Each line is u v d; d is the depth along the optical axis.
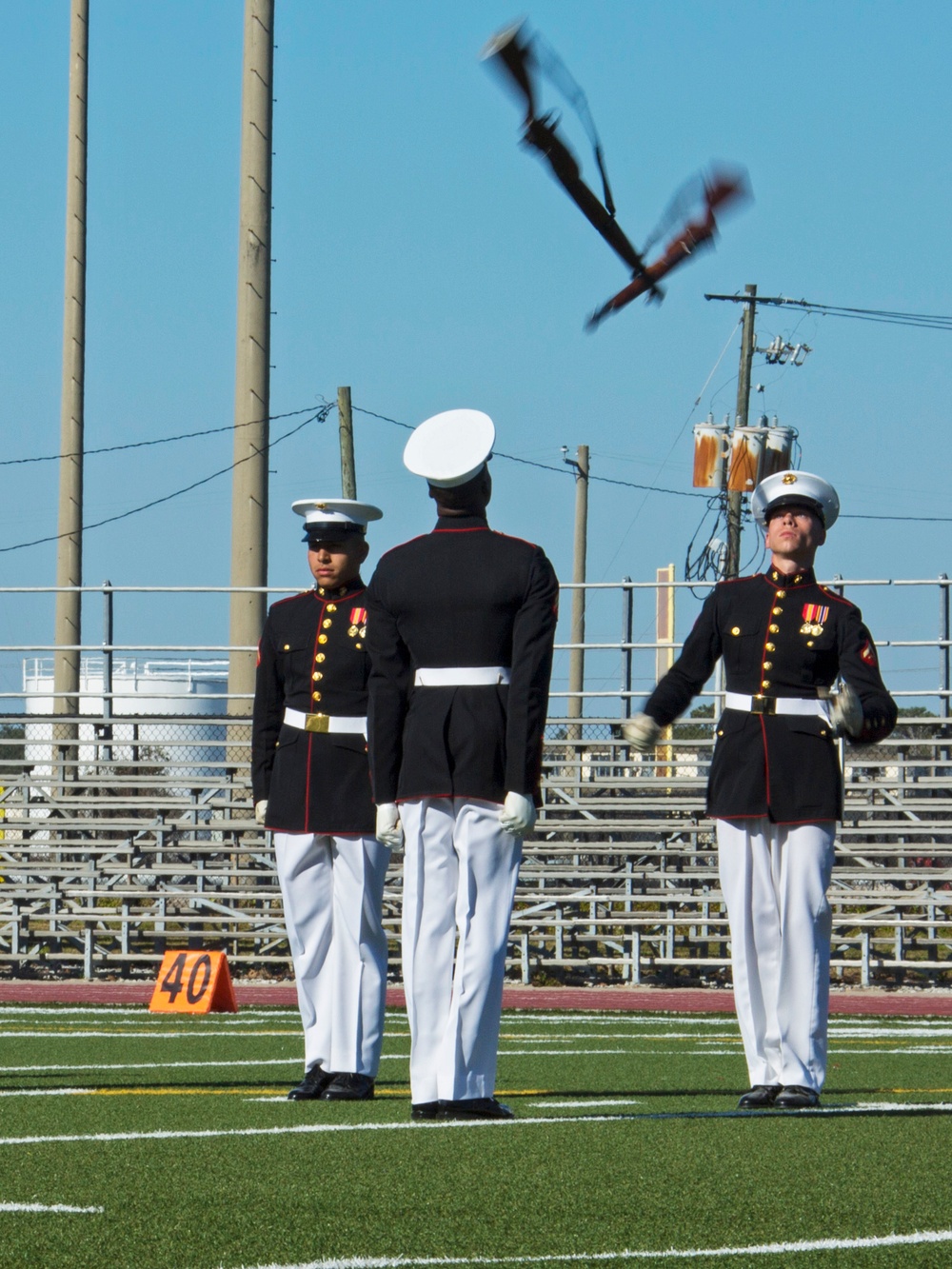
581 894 41.81
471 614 14.77
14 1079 19.11
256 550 53.38
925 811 41.94
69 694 43.12
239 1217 10.33
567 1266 9.01
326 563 18.06
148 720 43.34
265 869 43.25
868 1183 11.63
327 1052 17.38
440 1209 10.62
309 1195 11.07
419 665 15.05
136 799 43.56
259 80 54.56
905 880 41.31
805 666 16.75
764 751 16.67
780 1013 16.58
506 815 14.52
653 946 41.84
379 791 15.21
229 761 44.78
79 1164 12.32
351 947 17.42
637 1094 17.95
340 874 17.56
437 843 14.96
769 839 16.83
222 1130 14.33
